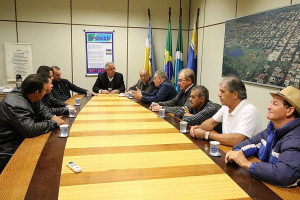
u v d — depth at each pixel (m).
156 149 1.51
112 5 4.82
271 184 1.09
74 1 4.66
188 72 2.85
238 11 3.55
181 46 5.05
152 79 4.24
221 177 1.15
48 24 4.63
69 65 4.84
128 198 0.95
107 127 1.99
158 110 2.68
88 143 1.59
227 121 1.93
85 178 1.11
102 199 0.94
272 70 2.89
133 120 2.24
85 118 2.29
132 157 1.37
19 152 1.43
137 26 4.99
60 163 1.27
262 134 1.48
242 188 1.05
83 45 4.83
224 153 1.48
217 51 4.12
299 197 0.98
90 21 4.78
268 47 2.95
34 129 1.75
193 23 4.99
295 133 1.18
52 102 2.95
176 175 1.16
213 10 4.21
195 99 2.29
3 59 4.59
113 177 1.12
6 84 4.67
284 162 1.08
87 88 4.99
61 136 1.73
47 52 4.71
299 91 1.25
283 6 2.71
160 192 1.00
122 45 4.99
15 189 1.01
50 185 1.04
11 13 4.47
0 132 1.85
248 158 1.42
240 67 3.48
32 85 1.94
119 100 3.38
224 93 1.84
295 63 2.56
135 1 4.90
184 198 0.96
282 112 1.25
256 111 1.79
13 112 1.77
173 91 3.42
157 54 5.18
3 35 4.51
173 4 5.08
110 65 4.38
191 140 1.71
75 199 0.94
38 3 4.54
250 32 3.25
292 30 2.60
